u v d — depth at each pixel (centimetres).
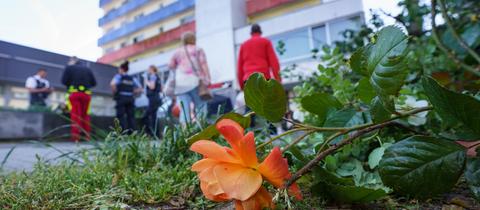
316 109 99
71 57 550
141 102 801
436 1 63
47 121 601
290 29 930
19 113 581
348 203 77
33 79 715
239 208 52
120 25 1282
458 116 53
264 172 51
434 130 96
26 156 251
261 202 52
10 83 827
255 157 51
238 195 48
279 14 1168
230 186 49
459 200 74
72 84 529
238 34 1097
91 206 80
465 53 123
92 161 144
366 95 85
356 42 264
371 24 247
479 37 122
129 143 146
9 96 825
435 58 167
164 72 1188
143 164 132
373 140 104
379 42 57
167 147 142
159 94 634
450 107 53
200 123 158
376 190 66
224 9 1129
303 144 119
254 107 67
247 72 356
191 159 124
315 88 241
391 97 55
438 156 58
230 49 1105
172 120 190
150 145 151
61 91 895
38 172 121
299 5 1142
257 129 141
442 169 57
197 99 400
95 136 192
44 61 879
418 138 60
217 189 52
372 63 57
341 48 274
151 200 86
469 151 60
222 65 1117
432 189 57
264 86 63
